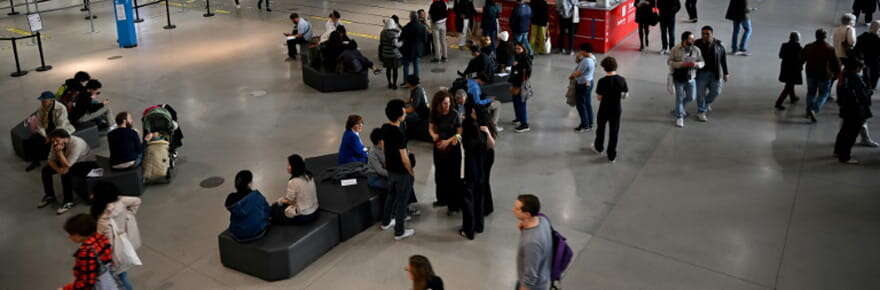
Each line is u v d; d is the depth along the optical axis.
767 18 19.41
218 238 7.98
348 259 7.89
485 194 8.63
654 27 18.83
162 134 10.25
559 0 16.22
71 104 11.52
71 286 5.93
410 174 7.96
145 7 23.97
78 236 5.85
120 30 18.61
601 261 7.68
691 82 11.46
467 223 8.15
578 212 8.81
